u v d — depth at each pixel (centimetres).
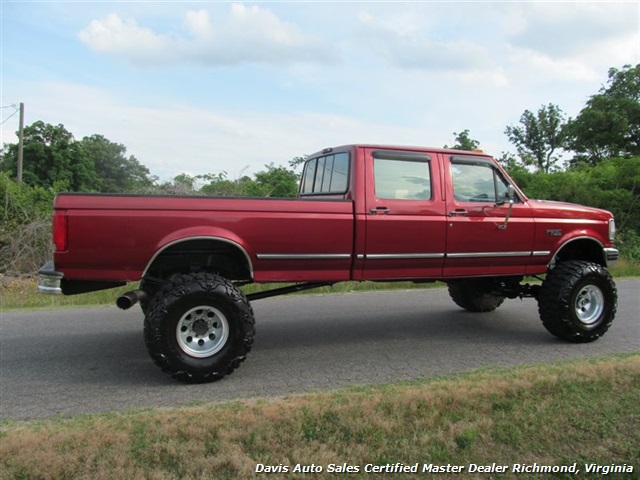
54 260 450
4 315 778
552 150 3475
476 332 662
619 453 324
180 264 524
